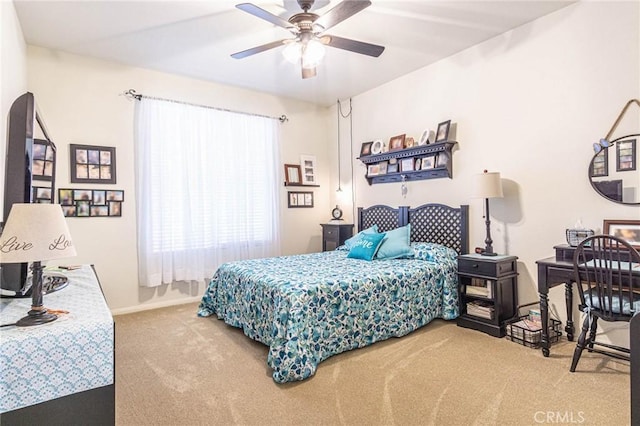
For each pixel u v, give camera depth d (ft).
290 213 16.80
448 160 12.38
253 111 15.60
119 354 8.85
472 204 11.98
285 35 10.60
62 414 4.29
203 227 13.85
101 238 12.18
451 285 11.02
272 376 7.57
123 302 12.57
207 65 12.83
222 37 10.72
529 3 9.29
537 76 10.15
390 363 8.18
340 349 8.61
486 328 10.05
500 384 7.14
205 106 14.14
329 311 8.44
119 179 12.53
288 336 7.61
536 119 10.21
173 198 13.33
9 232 4.26
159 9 9.15
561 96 9.68
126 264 12.64
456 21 10.12
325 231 16.47
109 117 12.36
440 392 6.86
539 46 10.07
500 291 9.98
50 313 4.73
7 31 7.73
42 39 10.71
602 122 8.93
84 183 11.88
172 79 13.60
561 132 9.70
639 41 8.34
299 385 7.23
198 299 14.10
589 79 9.14
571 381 7.23
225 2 8.84
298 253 17.03
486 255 10.66
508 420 5.94
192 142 13.76
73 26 9.96
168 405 6.54
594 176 9.07
